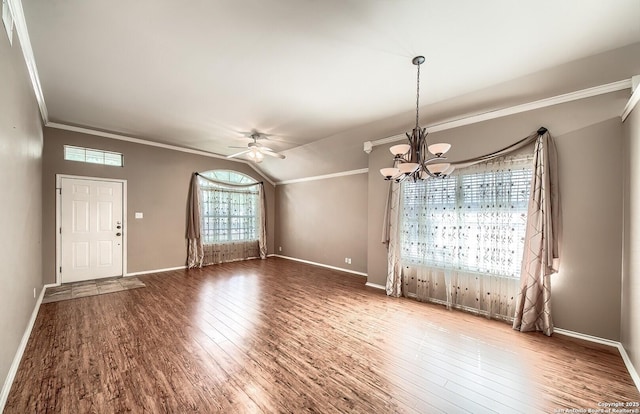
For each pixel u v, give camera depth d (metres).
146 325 2.99
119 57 2.44
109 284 4.57
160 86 3.00
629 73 2.48
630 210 2.37
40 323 3.00
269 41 2.21
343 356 2.41
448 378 2.11
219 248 6.65
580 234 2.80
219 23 1.99
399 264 4.22
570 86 2.76
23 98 2.33
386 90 3.05
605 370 2.23
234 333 2.84
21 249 2.41
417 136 2.56
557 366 2.29
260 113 3.78
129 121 4.18
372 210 4.77
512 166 3.26
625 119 2.52
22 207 2.44
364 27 2.02
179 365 2.22
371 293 4.34
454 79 2.77
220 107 3.57
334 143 5.18
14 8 1.77
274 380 2.04
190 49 2.32
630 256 2.34
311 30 2.07
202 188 6.34
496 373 2.18
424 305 3.80
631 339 2.25
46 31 2.07
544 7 1.78
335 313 3.46
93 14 1.89
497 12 1.84
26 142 2.55
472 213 3.56
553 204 2.91
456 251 3.68
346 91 3.08
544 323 2.91
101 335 2.74
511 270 3.23
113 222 5.01
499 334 2.90
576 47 2.21
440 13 1.86
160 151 5.61
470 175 3.59
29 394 1.85
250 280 5.06
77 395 1.85
